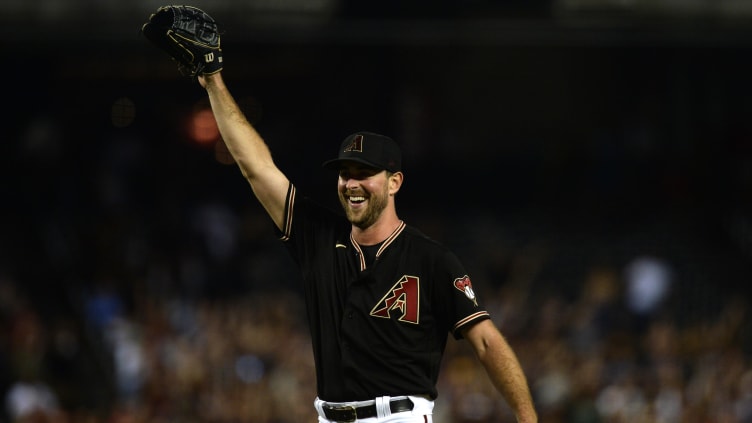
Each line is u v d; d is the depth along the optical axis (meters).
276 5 67.00
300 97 79.56
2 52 76.31
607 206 74.50
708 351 57.69
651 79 78.69
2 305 58.03
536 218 74.06
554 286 67.81
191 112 77.69
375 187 18.02
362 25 67.50
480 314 18.16
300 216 19.00
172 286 63.84
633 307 62.56
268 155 19.30
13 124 76.31
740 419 51.28
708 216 73.75
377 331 17.97
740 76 78.00
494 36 67.94
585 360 53.59
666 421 50.03
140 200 73.81
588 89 78.81
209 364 53.00
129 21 66.81
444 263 18.17
